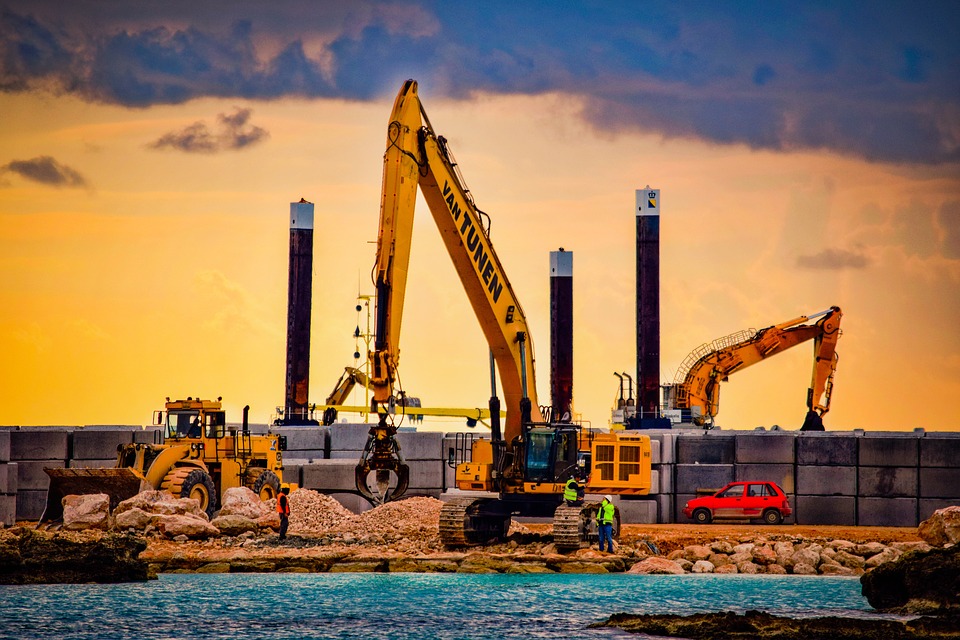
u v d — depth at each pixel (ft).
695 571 245.04
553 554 246.47
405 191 229.25
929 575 190.70
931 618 172.14
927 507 334.44
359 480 225.35
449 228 245.86
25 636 172.04
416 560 242.37
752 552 253.85
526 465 258.37
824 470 341.41
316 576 234.38
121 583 223.71
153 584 223.10
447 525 251.80
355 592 213.87
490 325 258.37
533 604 201.26
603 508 250.78
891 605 195.83
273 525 283.79
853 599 207.41
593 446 262.47
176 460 293.84
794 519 341.82
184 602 201.87
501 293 258.57
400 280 228.02
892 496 336.90
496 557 243.19
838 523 338.95
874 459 339.36
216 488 304.50
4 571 222.48
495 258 257.34
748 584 226.99
